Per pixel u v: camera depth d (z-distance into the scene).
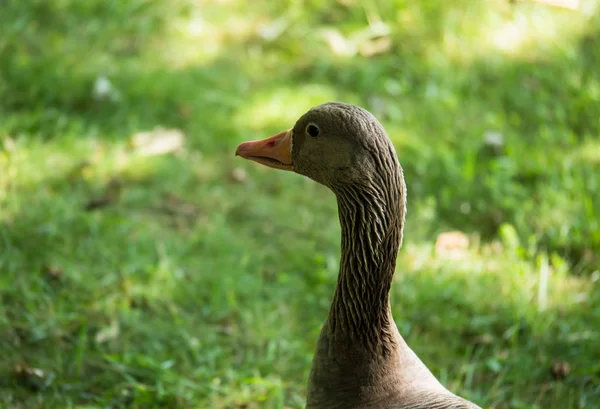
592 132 9.61
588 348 6.86
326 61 10.84
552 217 8.23
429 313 7.25
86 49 10.62
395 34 11.16
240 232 8.23
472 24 11.20
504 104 10.20
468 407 4.21
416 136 9.58
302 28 11.27
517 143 9.35
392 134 9.58
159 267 7.43
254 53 10.99
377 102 10.05
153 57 10.73
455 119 9.93
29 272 7.30
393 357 4.61
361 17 11.45
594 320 7.13
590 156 9.12
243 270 7.58
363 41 11.17
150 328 6.88
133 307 7.14
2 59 10.14
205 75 10.40
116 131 9.41
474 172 9.08
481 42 11.02
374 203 4.45
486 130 9.73
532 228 8.20
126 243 7.80
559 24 11.20
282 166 4.79
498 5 11.44
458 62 10.82
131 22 11.22
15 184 8.37
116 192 8.55
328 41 11.13
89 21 11.16
